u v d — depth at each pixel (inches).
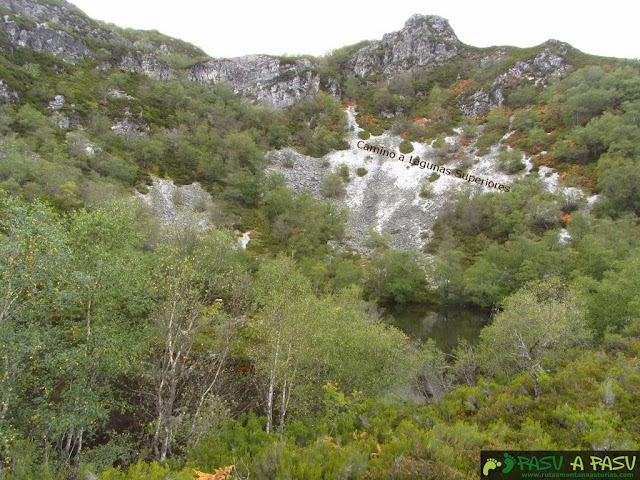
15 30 3267.7
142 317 609.6
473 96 4242.1
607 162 2433.6
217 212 2482.8
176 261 623.8
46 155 2105.1
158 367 585.0
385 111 4483.3
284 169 3513.8
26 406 472.1
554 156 2886.3
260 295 882.1
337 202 3159.5
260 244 2337.6
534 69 4143.7
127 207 671.1
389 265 2076.8
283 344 602.9
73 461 473.1
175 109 3597.4
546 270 1806.1
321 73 4933.6
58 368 472.4
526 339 721.6
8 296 406.0
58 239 452.1
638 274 979.9
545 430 346.9
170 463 389.7
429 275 2124.8
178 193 2568.9
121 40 4281.5
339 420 458.9
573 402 392.2
